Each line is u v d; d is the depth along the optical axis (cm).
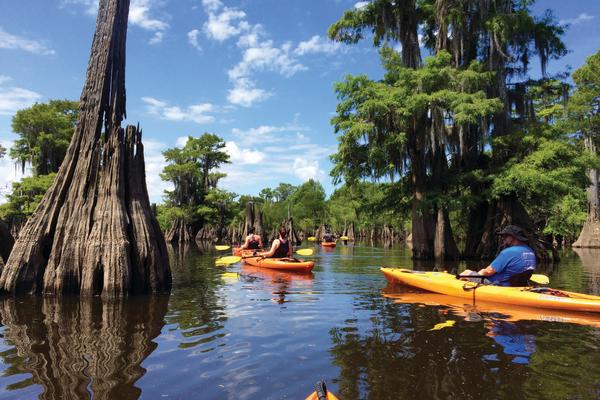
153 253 1052
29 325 708
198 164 6844
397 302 908
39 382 452
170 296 995
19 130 4356
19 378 463
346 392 425
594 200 4066
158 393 423
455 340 606
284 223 5875
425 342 596
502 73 2330
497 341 604
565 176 1980
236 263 1892
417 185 2336
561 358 527
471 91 2239
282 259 1627
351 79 2147
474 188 2378
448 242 2200
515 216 2166
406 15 2472
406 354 543
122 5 1173
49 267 1003
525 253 903
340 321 727
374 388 435
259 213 5272
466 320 732
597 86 3716
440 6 2355
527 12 2250
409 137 2294
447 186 2392
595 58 3656
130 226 1052
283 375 471
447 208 2183
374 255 2659
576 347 573
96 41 1138
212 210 6291
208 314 791
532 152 2142
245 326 695
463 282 983
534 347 573
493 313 792
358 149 2202
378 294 1014
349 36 2689
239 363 511
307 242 6819
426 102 2055
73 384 446
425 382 451
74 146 1091
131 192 1086
